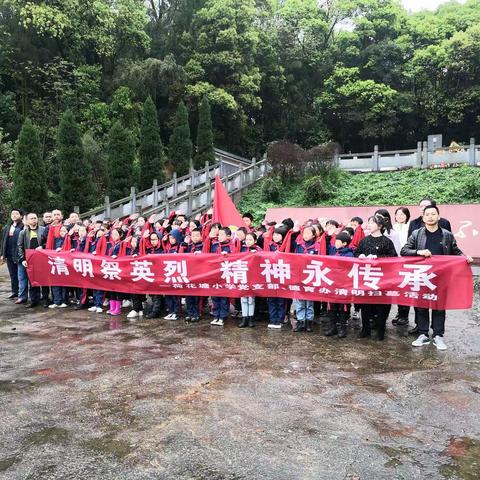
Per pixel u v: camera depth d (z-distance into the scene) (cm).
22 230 862
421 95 3509
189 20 3191
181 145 2405
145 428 374
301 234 693
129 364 525
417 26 3741
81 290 855
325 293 632
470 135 3566
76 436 363
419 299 586
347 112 3572
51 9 2392
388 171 1972
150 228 847
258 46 3338
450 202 1561
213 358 543
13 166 1880
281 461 322
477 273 1020
